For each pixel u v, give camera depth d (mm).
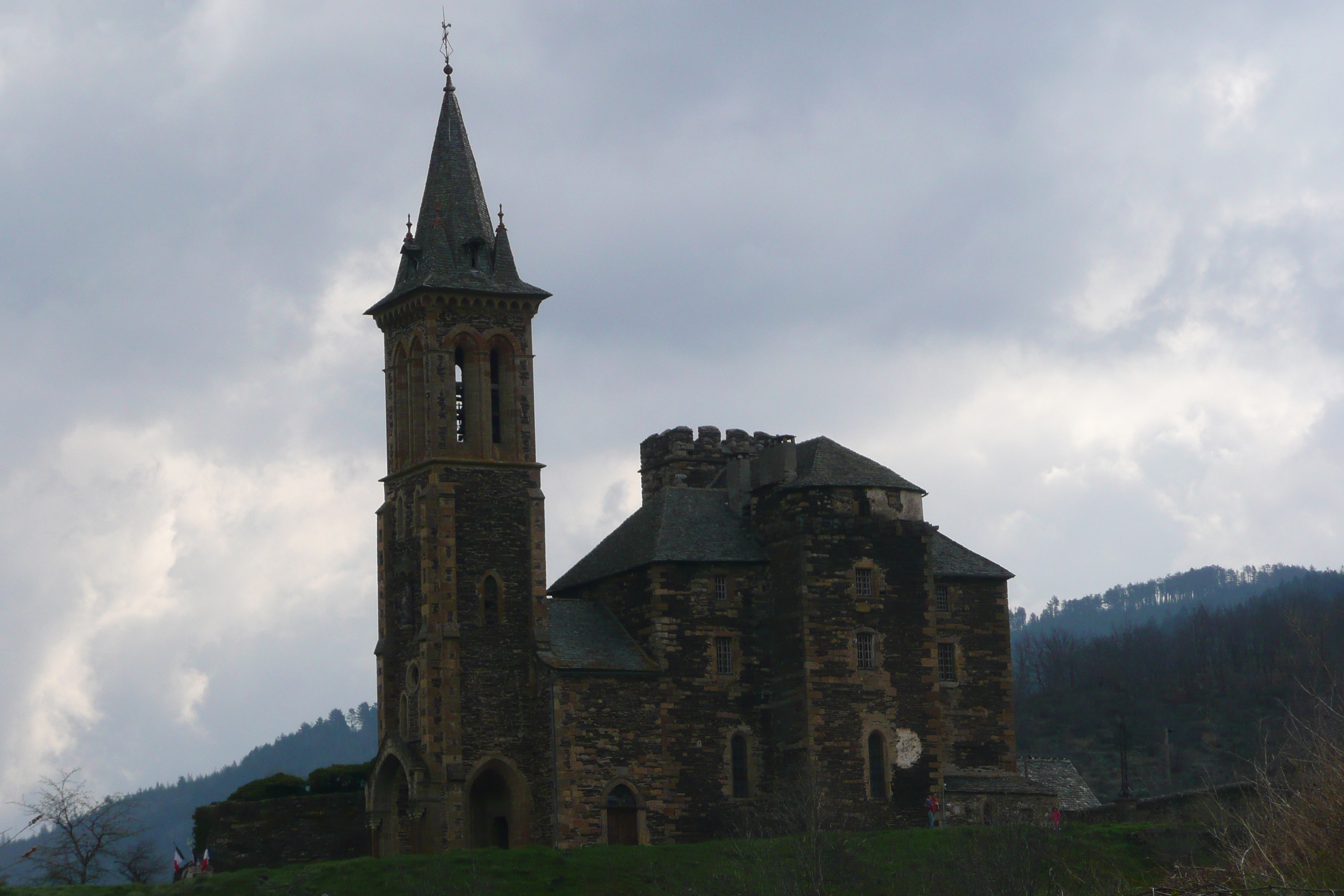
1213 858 57562
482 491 81000
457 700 77875
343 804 82750
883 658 82500
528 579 80875
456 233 84062
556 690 78125
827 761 80188
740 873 65938
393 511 83500
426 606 78688
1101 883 57906
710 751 81062
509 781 78562
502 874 67312
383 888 65500
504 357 83250
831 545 82562
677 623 81812
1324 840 30672
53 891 65688
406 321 83375
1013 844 63844
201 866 79188
